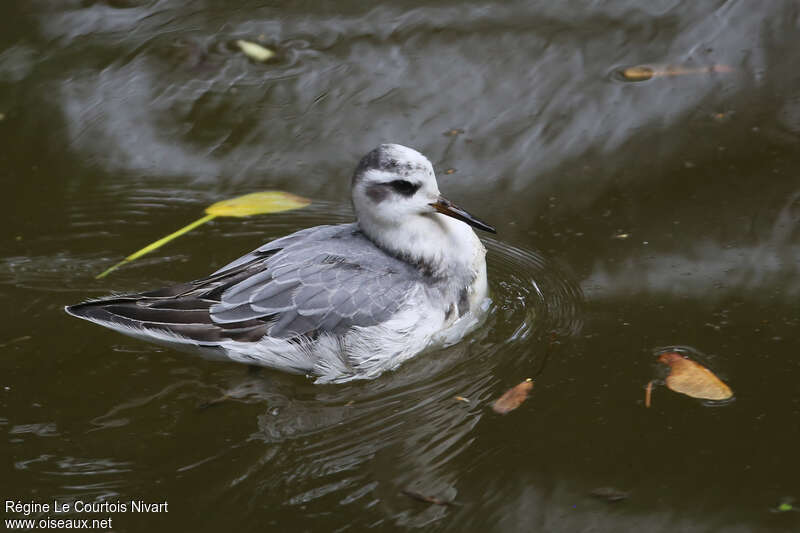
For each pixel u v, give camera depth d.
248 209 11.88
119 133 13.51
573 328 10.05
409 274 9.98
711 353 9.46
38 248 11.58
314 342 9.58
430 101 13.63
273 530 7.85
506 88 13.70
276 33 14.91
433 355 9.97
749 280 10.36
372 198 9.98
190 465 8.56
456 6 15.04
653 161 12.37
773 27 14.13
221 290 9.71
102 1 15.52
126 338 10.21
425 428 8.94
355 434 8.91
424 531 7.77
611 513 7.83
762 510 7.74
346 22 14.98
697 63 13.75
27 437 8.89
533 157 12.67
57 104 13.91
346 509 8.02
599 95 13.41
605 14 14.64
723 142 12.48
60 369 9.77
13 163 13.04
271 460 8.59
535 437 8.70
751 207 11.43
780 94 13.10
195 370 9.80
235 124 13.53
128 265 11.32
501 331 10.25
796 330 9.62
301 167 12.89
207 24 15.16
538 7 14.88
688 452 8.38
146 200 12.44
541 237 11.45
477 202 12.08
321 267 9.75
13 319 10.43
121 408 9.27
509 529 7.77
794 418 8.63
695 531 7.59
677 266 10.71
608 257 11.00
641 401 8.98
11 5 15.50
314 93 13.89
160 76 14.26
